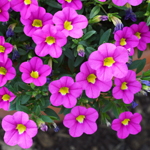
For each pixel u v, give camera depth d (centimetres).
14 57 40
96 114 38
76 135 39
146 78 39
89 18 40
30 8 37
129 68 41
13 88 39
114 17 39
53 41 37
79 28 37
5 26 41
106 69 36
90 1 41
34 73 37
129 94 38
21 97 40
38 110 38
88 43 40
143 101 62
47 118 38
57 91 37
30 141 37
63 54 40
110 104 41
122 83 38
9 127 37
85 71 37
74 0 38
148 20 40
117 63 36
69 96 37
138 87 38
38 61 37
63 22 37
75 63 40
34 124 37
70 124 38
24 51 40
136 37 39
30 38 41
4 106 39
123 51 36
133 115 39
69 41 39
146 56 43
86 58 41
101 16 39
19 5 37
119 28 39
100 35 40
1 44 37
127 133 40
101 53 36
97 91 38
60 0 38
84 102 40
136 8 43
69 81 37
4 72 38
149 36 41
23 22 37
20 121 37
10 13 41
